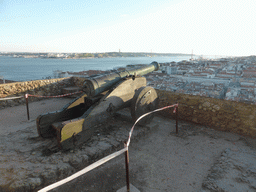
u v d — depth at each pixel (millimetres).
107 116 3922
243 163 3014
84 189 2566
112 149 3488
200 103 4812
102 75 4156
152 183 2695
